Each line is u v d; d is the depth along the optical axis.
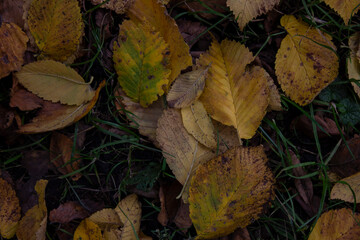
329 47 0.74
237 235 0.72
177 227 0.73
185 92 0.71
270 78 0.73
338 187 0.74
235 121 0.72
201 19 0.75
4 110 0.72
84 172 0.73
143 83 0.71
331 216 0.73
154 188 0.73
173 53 0.71
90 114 0.73
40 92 0.71
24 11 0.71
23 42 0.71
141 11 0.71
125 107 0.72
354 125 0.76
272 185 0.70
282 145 0.75
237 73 0.72
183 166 0.71
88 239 0.70
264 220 0.74
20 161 0.73
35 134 0.73
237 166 0.70
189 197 0.70
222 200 0.70
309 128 0.75
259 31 0.76
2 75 0.71
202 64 0.72
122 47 0.70
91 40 0.74
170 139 0.71
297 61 0.74
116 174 0.73
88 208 0.73
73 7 0.71
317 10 0.76
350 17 0.74
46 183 0.70
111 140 0.74
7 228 0.71
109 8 0.72
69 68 0.71
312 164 0.75
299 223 0.75
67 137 0.73
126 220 0.71
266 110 0.73
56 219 0.71
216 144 0.72
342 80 0.76
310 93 0.74
